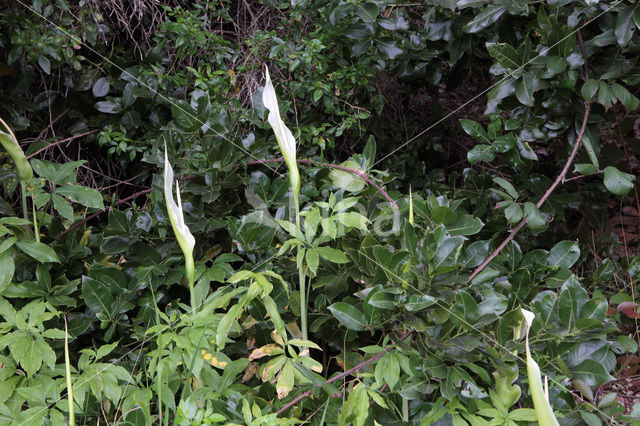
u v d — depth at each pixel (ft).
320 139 8.60
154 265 6.04
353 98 9.26
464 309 4.63
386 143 10.27
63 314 5.96
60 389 4.63
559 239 8.41
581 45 6.40
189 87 9.30
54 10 8.45
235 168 6.31
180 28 8.60
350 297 5.62
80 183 9.46
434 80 9.02
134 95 8.86
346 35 8.41
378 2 7.76
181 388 5.65
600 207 8.30
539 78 6.36
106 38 9.27
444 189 8.87
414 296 4.66
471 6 6.79
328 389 4.75
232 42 10.26
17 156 5.17
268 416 4.19
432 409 4.70
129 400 4.75
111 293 5.99
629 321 7.30
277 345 5.97
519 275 5.36
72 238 6.21
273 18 9.89
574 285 4.92
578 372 4.82
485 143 7.20
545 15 6.27
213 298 5.53
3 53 8.86
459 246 4.77
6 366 4.94
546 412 2.92
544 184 7.59
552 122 6.82
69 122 9.52
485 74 10.14
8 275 5.25
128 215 6.28
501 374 4.53
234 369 4.95
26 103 8.84
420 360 4.68
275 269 5.96
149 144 9.10
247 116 7.82
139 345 6.07
